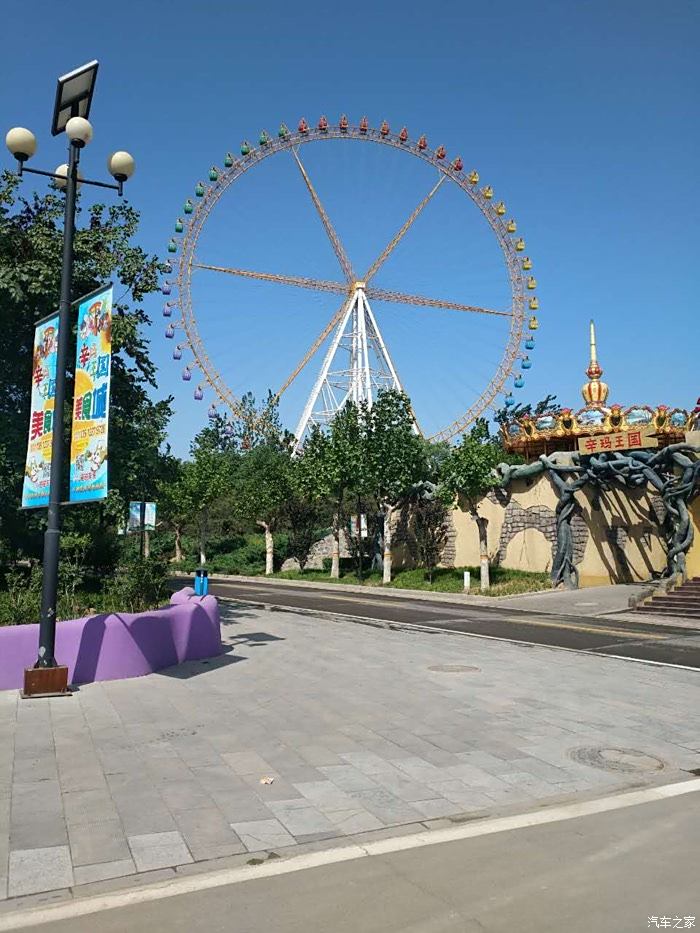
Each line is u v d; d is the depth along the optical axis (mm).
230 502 56312
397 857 5461
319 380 48812
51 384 12234
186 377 46250
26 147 11547
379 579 39312
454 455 32719
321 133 50219
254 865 5328
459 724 9500
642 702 10930
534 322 49594
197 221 47688
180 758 7902
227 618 22016
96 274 18031
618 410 33938
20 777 7246
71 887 4996
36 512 17984
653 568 31734
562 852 5539
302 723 9461
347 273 51688
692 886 4938
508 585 31906
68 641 11852
